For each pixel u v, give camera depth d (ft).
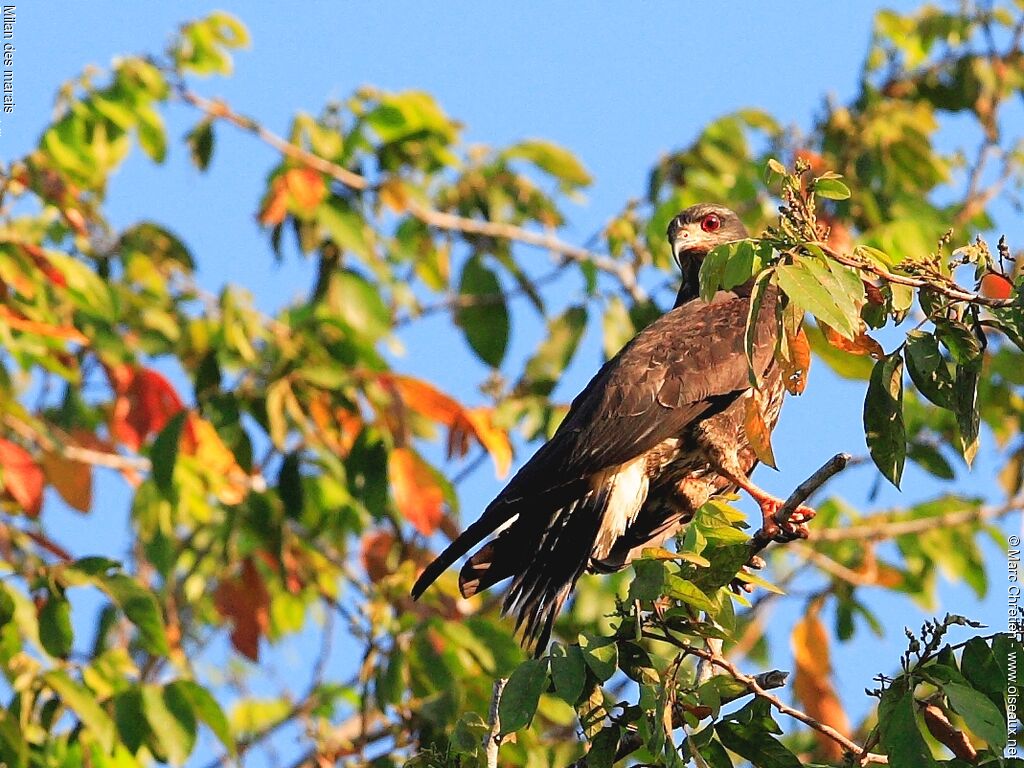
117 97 43.65
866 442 23.49
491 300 44.14
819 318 20.98
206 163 45.62
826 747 38.04
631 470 31.55
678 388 31.78
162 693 31.58
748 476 34.24
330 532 43.55
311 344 38.37
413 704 34.88
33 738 32.48
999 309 22.40
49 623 31.76
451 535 37.14
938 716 22.22
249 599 39.42
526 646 29.17
